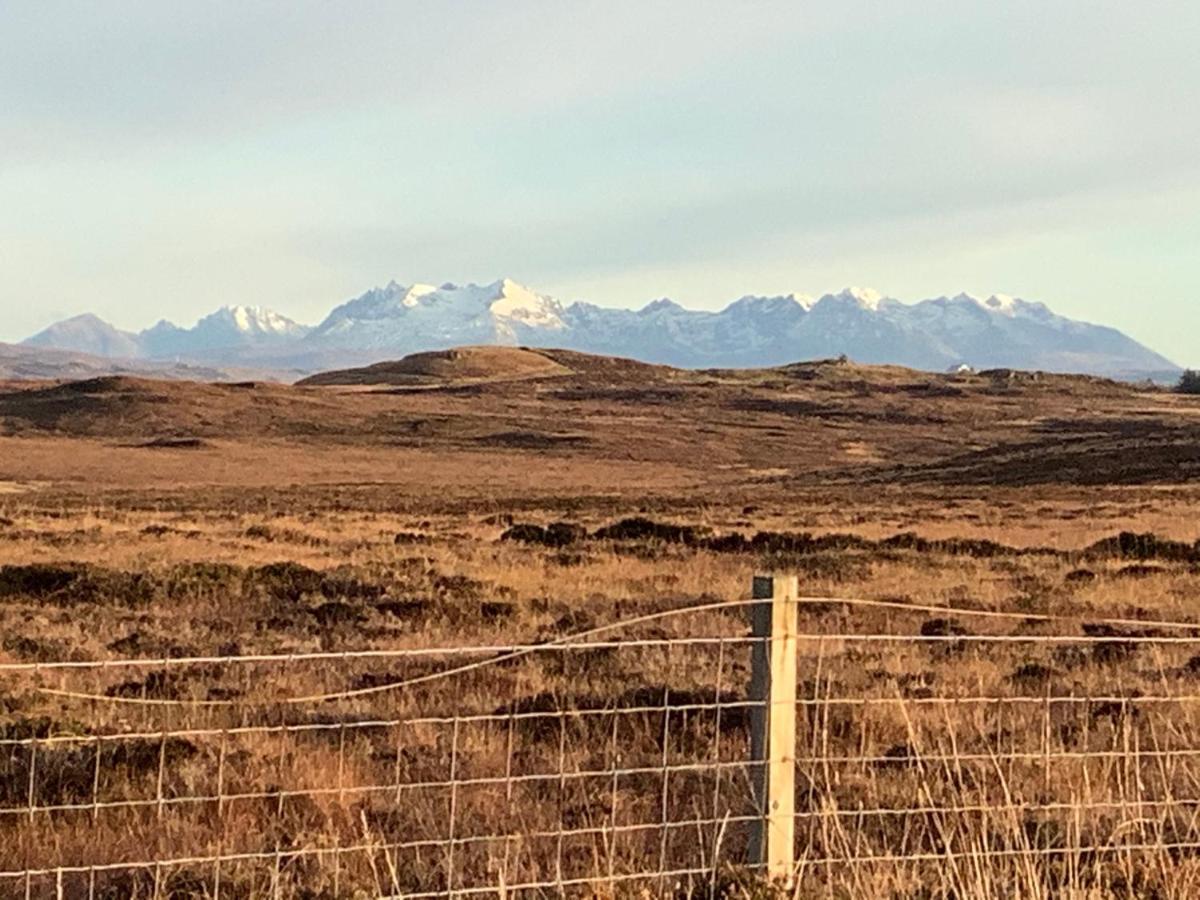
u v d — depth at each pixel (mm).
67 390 150625
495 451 123438
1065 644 15500
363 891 6688
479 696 12148
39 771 8820
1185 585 23062
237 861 7258
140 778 8914
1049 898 6469
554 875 7082
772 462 119875
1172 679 13109
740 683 12914
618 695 12133
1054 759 9109
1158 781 8773
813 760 7883
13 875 6512
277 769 9164
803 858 6441
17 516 42594
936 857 6699
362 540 33875
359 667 13984
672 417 159750
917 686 12430
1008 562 27609
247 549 30578
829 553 28859
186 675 13336
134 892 6641
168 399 144375
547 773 9398
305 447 121188
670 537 33219
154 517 42719
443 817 8273
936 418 158500
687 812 8523
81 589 21156
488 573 24938
